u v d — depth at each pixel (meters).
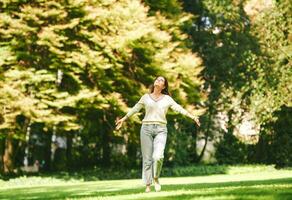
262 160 62.28
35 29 40.81
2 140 48.91
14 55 41.31
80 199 13.77
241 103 61.69
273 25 58.12
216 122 63.97
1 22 40.72
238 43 62.38
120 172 50.06
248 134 63.81
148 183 15.77
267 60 58.62
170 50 45.56
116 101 43.25
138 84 45.50
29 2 42.47
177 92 46.22
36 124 51.62
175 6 51.38
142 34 42.66
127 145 57.22
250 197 10.46
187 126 60.97
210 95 61.75
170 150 56.50
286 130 59.41
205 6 63.62
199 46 63.22
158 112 15.79
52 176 45.06
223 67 61.91
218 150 63.56
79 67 42.28
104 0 44.25
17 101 39.00
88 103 42.41
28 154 57.69
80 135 57.28
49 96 41.75
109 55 43.09
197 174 51.41
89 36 42.75
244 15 63.22
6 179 42.94
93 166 57.44
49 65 42.28
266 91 57.56
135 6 43.66
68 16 42.78
